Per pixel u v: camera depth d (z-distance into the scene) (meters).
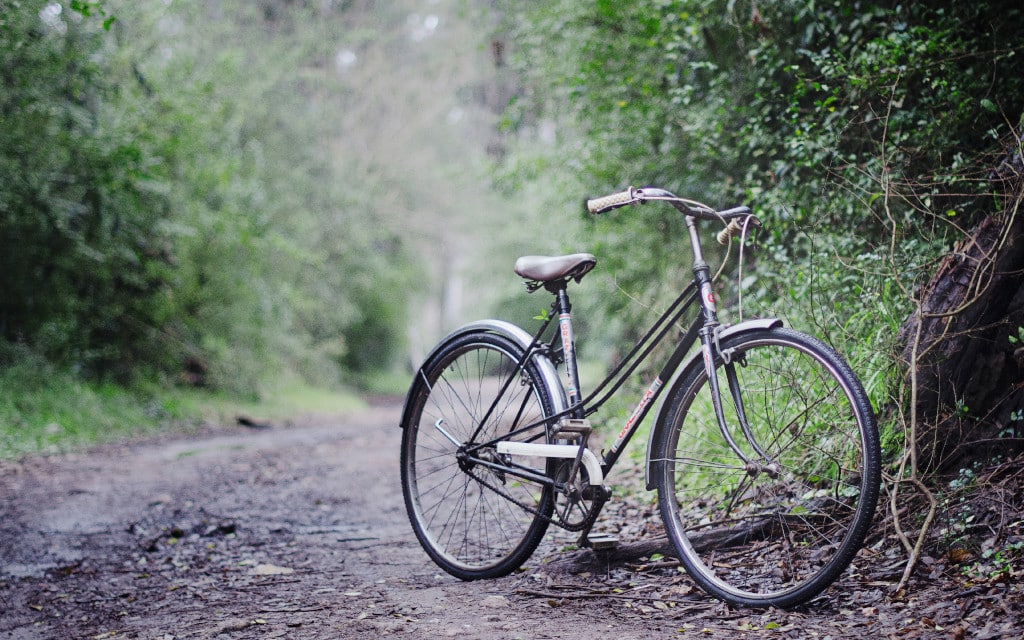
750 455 2.77
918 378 3.16
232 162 12.62
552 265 3.22
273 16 18.22
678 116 5.85
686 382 2.89
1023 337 2.89
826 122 4.18
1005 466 2.95
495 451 3.30
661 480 2.92
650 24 5.72
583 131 7.50
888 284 3.61
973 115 3.86
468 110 21.38
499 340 3.34
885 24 4.29
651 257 6.64
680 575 3.03
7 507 5.56
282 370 17.03
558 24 6.70
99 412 10.62
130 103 10.67
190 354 13.78
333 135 19.53
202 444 9.41
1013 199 3.04
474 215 21.22
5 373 10.16
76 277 11.46
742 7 5.03
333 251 19.80
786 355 2.83
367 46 20.84
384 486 6.00
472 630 2.59
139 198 10.96
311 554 4.09
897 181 3.79
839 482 2.92
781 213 4.51
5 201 9.09
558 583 3.05
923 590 2.55
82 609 3.37
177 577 3.79
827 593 2.65
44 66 8.54
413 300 27.33
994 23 3.95
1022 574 2.46
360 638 2.62
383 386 25.34
